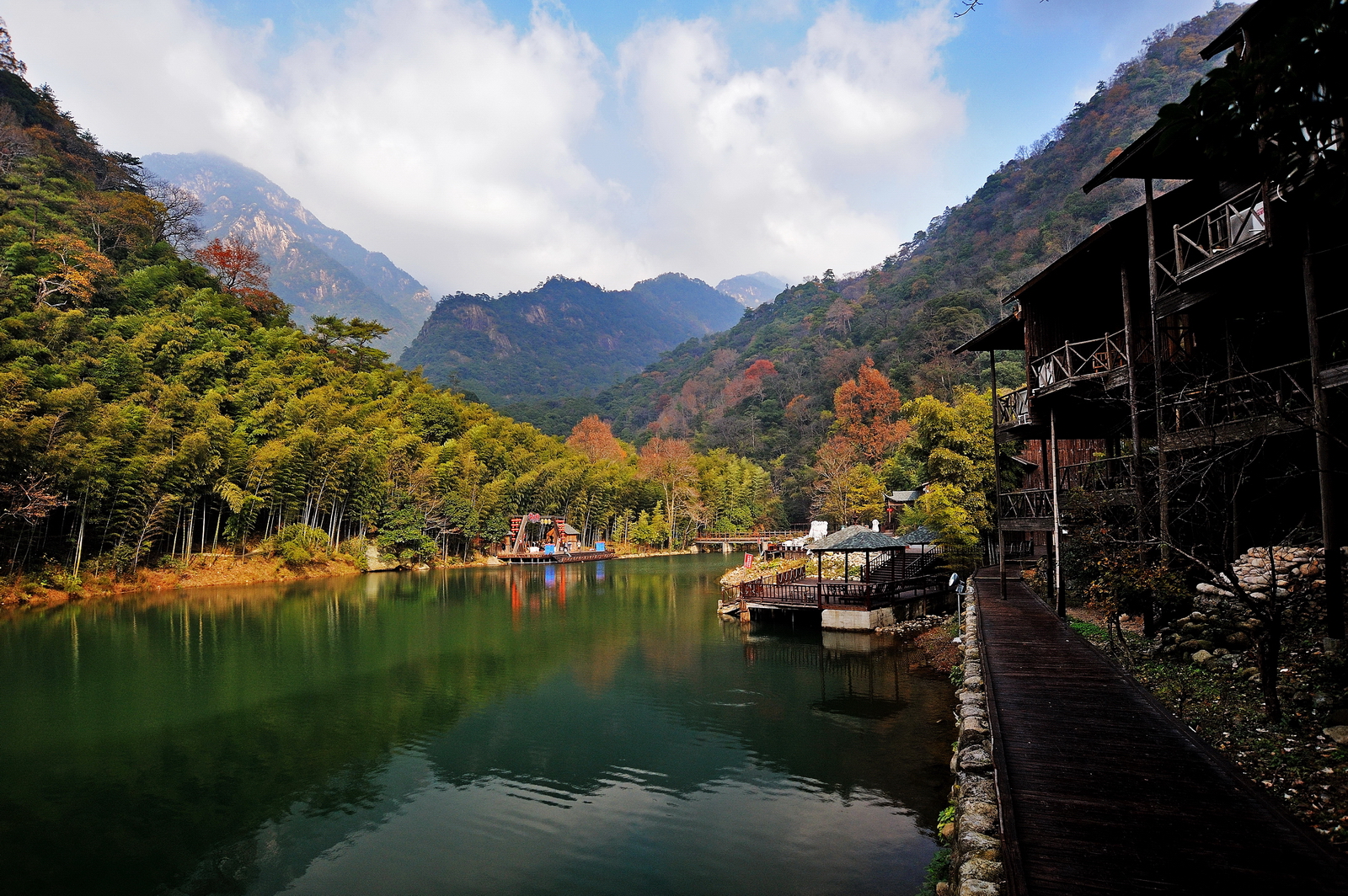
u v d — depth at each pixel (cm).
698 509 9156
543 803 1280
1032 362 1831
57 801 1301
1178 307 1227
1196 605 1291
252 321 7206
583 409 18662
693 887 982
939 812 1173
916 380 9375
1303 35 384
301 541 5188
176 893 1003
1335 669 824
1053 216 11825
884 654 2356
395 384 7894
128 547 4159
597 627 3097
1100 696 960
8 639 2773
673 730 1664
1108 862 513
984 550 3619
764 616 3114
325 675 2225
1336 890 468
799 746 1517
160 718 1781
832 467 7994
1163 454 1239
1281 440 1139
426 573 5862
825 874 998
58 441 3766
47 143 6994
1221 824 573
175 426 4653
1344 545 1170
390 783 1376
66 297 5475
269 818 1231
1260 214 1009
